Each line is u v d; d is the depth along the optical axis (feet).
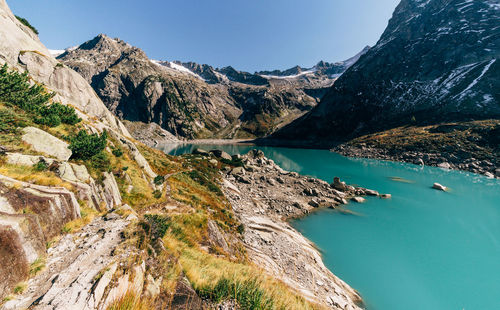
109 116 154.40
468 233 95.14
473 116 321.32
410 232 95.66
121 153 71.20
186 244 41.24
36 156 37.24
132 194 61.00
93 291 16.65
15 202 23.17
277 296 28.63
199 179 118.62
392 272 69.97
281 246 71.31
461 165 224.33
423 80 500.33
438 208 123.24
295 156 374.22
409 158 274.16
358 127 542.16
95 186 45.88
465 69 437.58
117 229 29.55
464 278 67.62
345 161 303.68
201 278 27.09
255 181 164.35
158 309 18.95
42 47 138.92
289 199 130.41
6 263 16.24
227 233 62.64
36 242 20.53
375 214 114.42
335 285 59.31
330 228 98.58
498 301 59.00
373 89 582.76
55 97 92.53
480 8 532.32
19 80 53.88
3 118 40.83
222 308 21.68
